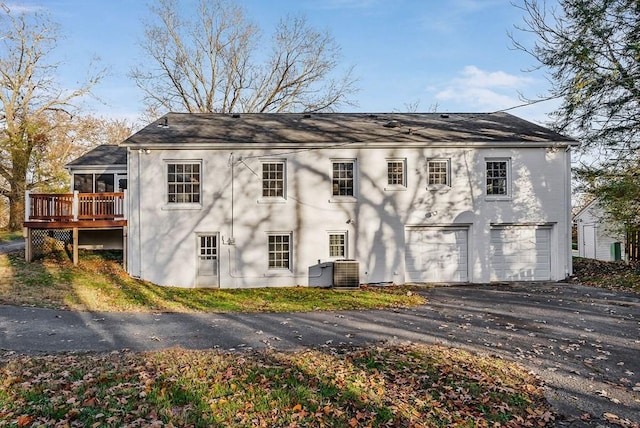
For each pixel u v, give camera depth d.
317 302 13.59
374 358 7.40
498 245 18.11
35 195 16.80
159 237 16.69
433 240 17.97
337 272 16.66
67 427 4.80
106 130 40.50
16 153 30.64
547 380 6.71
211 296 14.69
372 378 6.46
